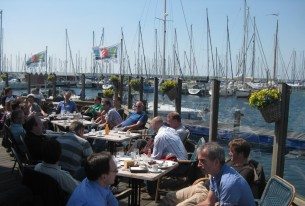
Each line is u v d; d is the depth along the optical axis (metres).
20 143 6.50
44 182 3.73
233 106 38.00
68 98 12.52
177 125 7.29
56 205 3.72
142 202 5.91
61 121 9.98
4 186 6.38
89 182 3.10
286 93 5.33
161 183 6.34
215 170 3.35
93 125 10.22
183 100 43.06
